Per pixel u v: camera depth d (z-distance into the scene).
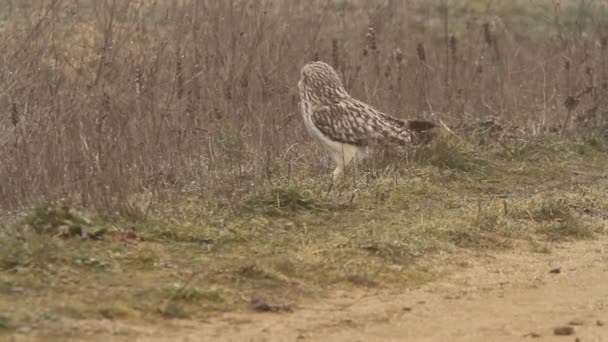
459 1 27.80
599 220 14.55
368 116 16.12
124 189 13.34
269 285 11.12
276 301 10.73
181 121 16.45
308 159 16.59
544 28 26.27
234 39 18.00
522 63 22.33
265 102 17.53
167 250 11.97
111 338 9.46
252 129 16.84
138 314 10.09
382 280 11.59
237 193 14.20
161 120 15.41
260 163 15.68
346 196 14.50
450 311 10.82
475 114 19.73
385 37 21.14
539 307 11.07
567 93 20.38
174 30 18.11
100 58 17.05
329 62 19.61
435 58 21.38
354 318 10.45
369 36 19.03
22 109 15.03
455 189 15.84
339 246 12.43
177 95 16.53
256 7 18.77
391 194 14.83
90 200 13.00
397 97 18.88
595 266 12.55
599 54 21.48
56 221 12.16
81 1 20.52
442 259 12.44
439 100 19.50
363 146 15.99
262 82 17.70
